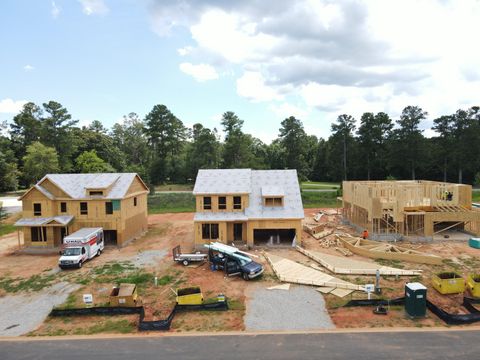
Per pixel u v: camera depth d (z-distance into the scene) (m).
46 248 32.66
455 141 74.44
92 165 69.31
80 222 33.38
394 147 76.88
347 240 31.95
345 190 42.38
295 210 32.09
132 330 17.19
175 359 14.25
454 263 26.22
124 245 34.06
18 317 19.31
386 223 33.81
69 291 22.89
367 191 33.84
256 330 16.75
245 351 14.74
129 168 70.50
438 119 78.00
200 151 82.00
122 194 33.47
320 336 15.95
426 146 75.50
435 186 33.28
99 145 88.75
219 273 25.42
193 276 24.91
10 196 67.88
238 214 32.09
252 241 31.66
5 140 76.44
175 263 28.05
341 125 88.44
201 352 14.77
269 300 20.36
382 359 13.84
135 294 20.52
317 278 23.34
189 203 62.44
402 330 16.34
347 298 20.34
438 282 20.86
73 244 28.30
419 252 27.89
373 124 82.81
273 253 29.94
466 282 20.91
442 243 31.52
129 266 27.61
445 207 33.28
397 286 22.03
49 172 66.69
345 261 26.88
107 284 23.88
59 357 14.73
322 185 89.56
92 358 14.57
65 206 33.53
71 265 26.91
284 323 17.42
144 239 37.03
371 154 85.19
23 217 33.19
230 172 35.66
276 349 14.84
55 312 19.11
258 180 35.84
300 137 88.62
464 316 16.95
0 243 36.47
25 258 30.75
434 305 18.09
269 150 105.31
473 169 72.38
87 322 18.34
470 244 30.50
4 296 22.42
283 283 23.11
